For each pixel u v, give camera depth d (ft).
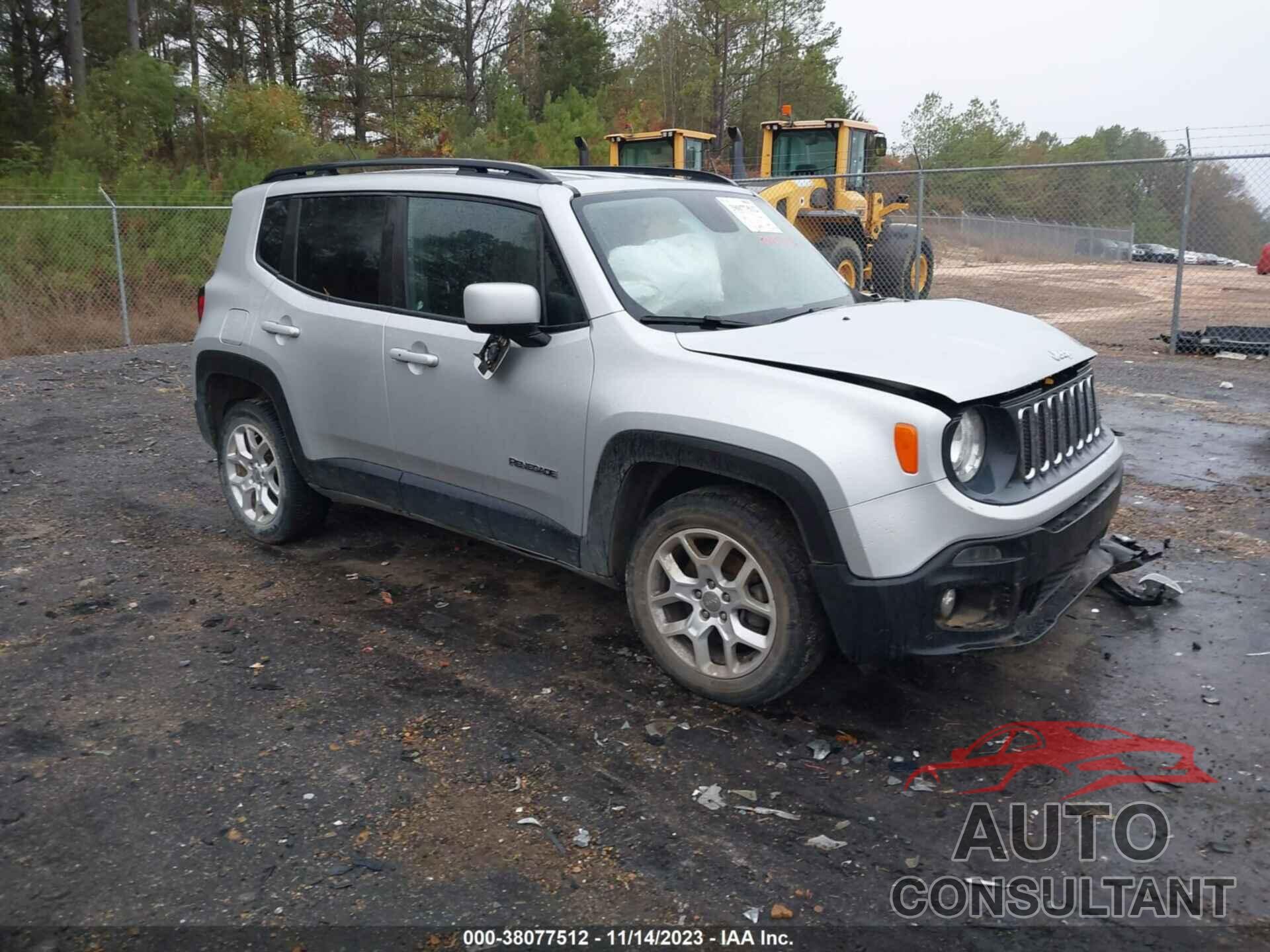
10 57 89.76
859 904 8.73
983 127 184.96
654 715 11.91
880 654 10.76
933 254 53.36
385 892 8.87
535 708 12.10
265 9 109.29
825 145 50.83
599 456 12.25
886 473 10.39
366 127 116.88
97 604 15.35
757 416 10.91
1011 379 11.12
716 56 136.87
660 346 11.92
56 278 47.52
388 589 15.90
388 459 15.17
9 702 12.28
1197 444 24.36
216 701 12.30
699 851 9.43
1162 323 48.32
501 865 9.23
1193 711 11.85
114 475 22.75
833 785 10.46
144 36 102.99
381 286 14.94
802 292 14.19
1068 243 72.18
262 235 16.99
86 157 62.64
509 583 16.10
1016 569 10.72
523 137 86.99
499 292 11.94
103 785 10.48
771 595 11.28
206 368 17.61
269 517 17.70
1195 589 15.53
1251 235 44.04
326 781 10.56
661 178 14.99
